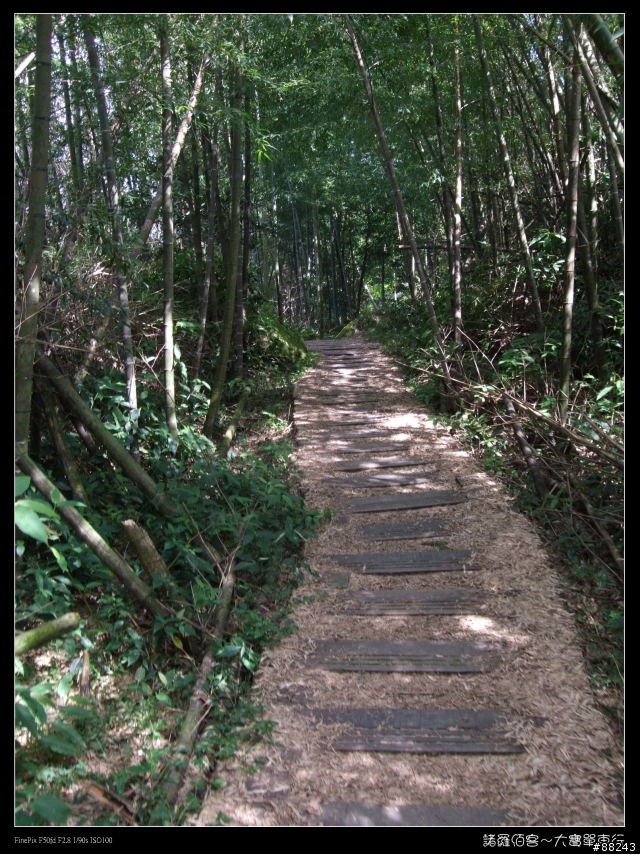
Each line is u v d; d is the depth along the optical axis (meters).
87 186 4.48
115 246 4.35
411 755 2.69
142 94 4.68
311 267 20.45
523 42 6.08
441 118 7.31
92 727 2.86
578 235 5.64
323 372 8.82
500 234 9.09
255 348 8.48
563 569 4.03
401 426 6.60
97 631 3.29
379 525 4.67
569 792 2.49
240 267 7.25
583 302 6.07
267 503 4.63
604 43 3.29
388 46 6.39
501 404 6.22
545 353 5.66
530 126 7.55
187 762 2.67
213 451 5.40
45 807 2.12
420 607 3.70
